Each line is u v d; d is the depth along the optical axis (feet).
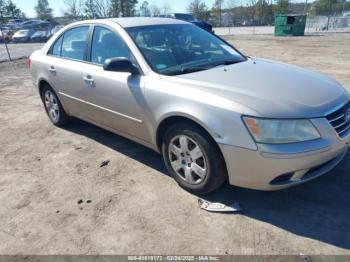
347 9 163.53
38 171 12.86
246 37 75.31
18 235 9.33
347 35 70.38
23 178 12.39
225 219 9.47
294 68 12.21
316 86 10.10
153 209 10.07
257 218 9.45
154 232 9.12
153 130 11.09
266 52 44.62
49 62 15.76
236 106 8.84
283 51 45.14
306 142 8.55
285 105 8.80
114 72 12.09
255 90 9.45
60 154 14.21
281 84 9.96
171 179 11.66
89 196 10.94
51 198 10.97
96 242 8.89
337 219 9.25
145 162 13.02
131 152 13.97
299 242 8.50
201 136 9.60
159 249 8.53
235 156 8.96
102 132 16.44
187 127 9.89
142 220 9.62
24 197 11.14
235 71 11.06
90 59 13.53
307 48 47.70
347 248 8.23
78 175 12.35
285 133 8.52
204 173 9.94
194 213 9.79
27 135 16.67
